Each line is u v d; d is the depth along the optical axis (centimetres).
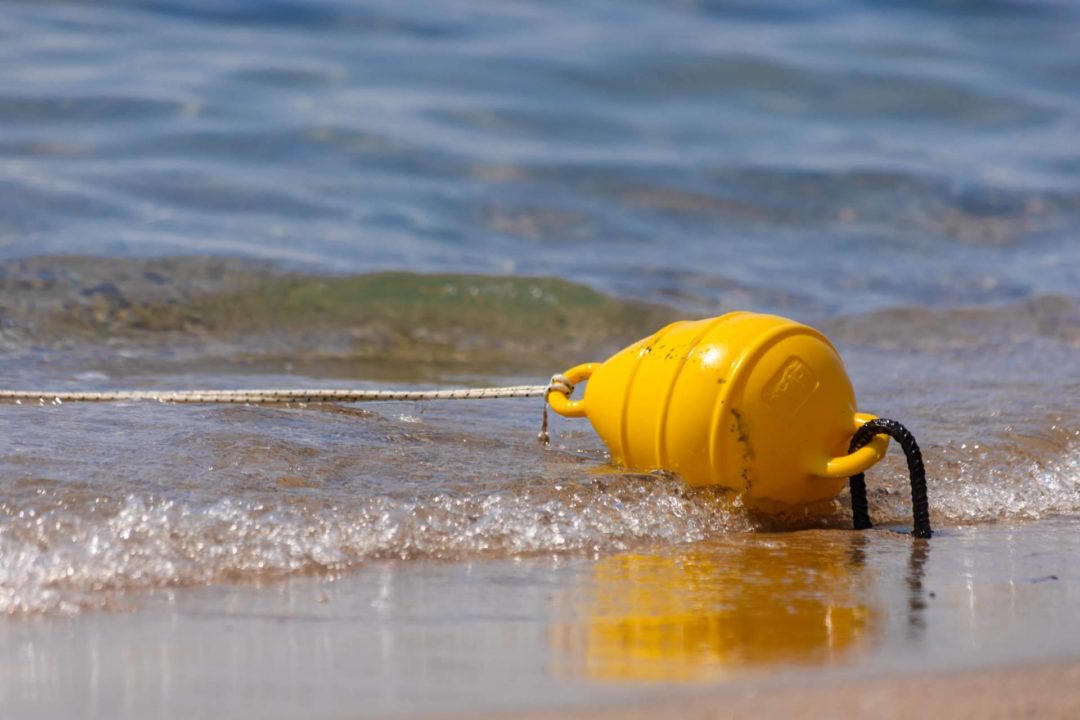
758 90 5694
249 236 3494
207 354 2644
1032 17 6969
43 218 3428
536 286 3194
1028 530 1509
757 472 1405
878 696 905
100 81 4781
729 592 1207
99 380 2253
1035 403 2141
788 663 989
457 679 949
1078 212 4416
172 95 4691
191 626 1080
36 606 1121
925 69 6056
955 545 1420
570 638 1055
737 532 1438
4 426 1647
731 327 1410
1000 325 3164
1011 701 898
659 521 1421
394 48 5650
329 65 5322
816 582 1248
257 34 5700
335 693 918
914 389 2311
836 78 5809
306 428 1723
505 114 5012
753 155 4797
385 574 1244
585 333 3084
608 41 5947
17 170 3844
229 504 1362
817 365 1399
